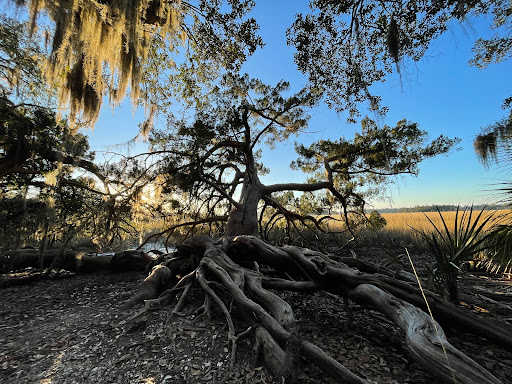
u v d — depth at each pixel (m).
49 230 7.21
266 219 13.52
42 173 7.13
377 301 3.05
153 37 7.43
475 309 3.72
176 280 5.67
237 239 5.39
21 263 7.19
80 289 5.91
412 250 10.07
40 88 7.21
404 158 9.93
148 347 2.92
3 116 6.10
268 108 8.43
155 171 7.12
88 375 2.47
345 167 11.45
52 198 7.24
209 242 5.72
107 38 5.08
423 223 14.48
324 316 3.92
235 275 4.23
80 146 7.64
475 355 2.66
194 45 9.35
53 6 4.21
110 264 7.39
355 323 3.61
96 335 3.31
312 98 7.82
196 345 2.90
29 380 2.45
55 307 4.75
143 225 8.74
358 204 11.59
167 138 6.99
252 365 2.50
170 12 6.00
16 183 7.06
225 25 7.29
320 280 4.06
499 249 3.86
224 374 2.38
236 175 9.80
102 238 7.83
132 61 5.64
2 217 6.69
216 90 7.42
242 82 8.27
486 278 5.58
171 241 12.76
